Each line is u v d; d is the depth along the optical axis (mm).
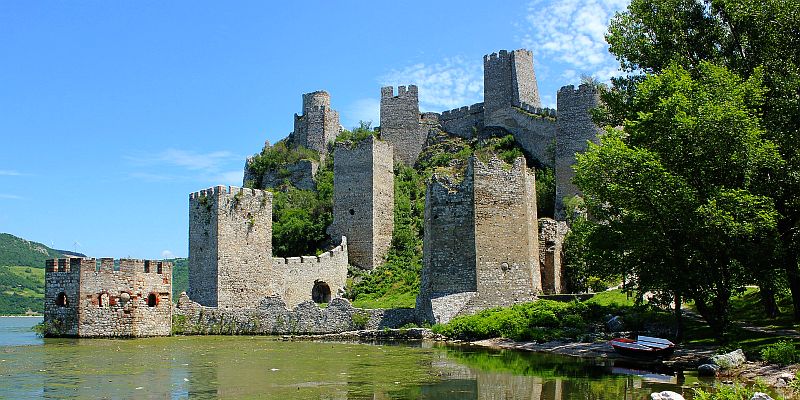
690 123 29578
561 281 53406
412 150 87562
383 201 70875
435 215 45750
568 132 69688
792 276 33750
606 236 34312
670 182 29703
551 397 21938
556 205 69250
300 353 34812
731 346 29531
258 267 57656
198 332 48188
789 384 22734
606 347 33875
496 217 45031
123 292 45000
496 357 32438
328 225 72750
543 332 37344
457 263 44594
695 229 29562
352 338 43625
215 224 55594
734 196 28297
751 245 30250
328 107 91750
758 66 34125
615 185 30859
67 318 44938
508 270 44844
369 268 68562
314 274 62281
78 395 22484
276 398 21828
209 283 55656
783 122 33062
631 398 21656
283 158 87750
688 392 22672
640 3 40188
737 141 29656
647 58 39812
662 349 29844
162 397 22031
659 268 32062
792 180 31609
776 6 34562
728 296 31109
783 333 31828
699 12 39062
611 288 49188
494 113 84625
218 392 22953
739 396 20656
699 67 35000
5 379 26016
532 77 85812
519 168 46531
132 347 38594
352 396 22188
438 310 43188
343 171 71188
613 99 41375
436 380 25391
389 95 89062
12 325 70688
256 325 48031
